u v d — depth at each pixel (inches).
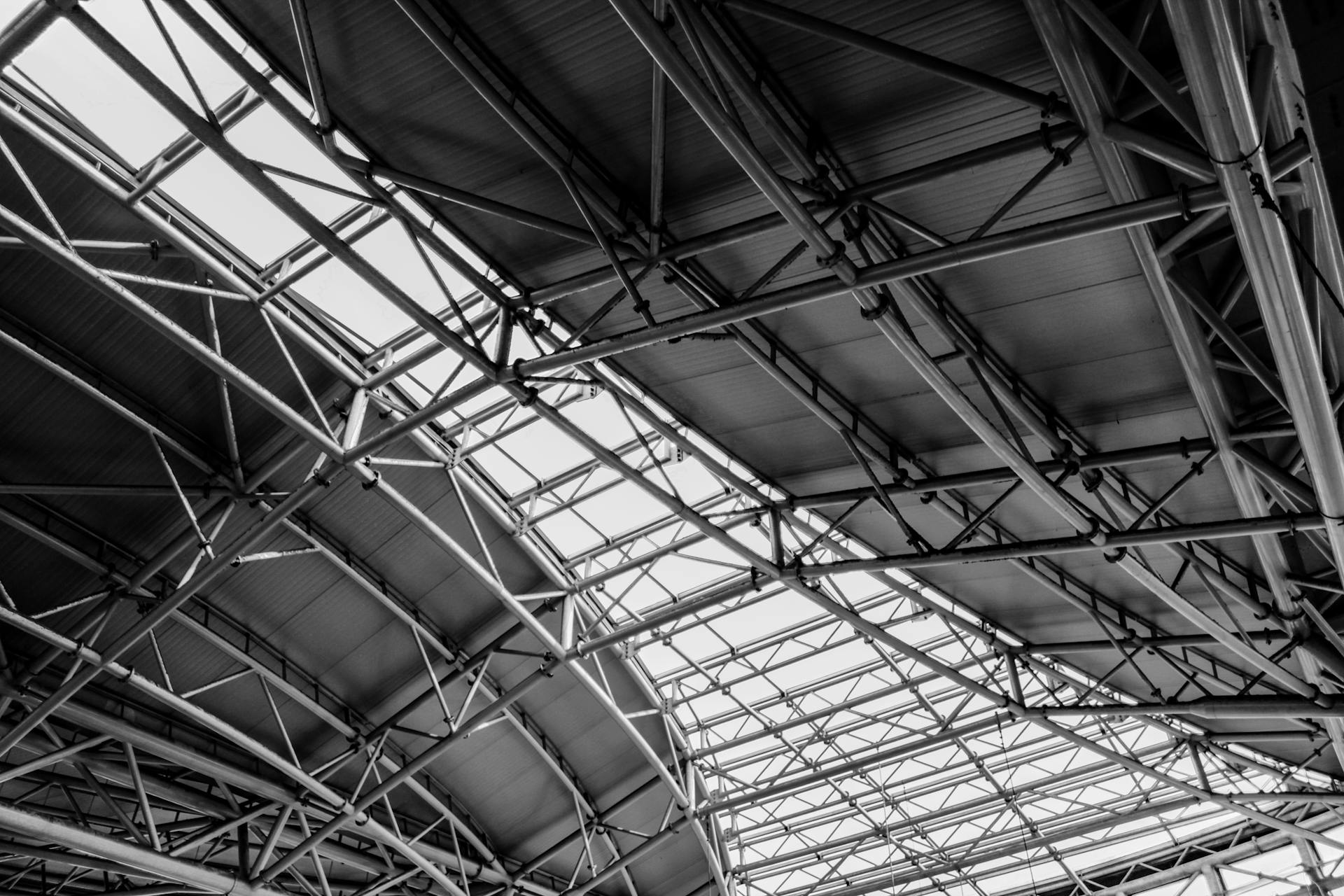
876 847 1584.6
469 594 1092.5
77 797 1181.7
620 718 1152.2
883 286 640.4
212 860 1346.0
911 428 808.3
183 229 786.8
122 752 1070.4
